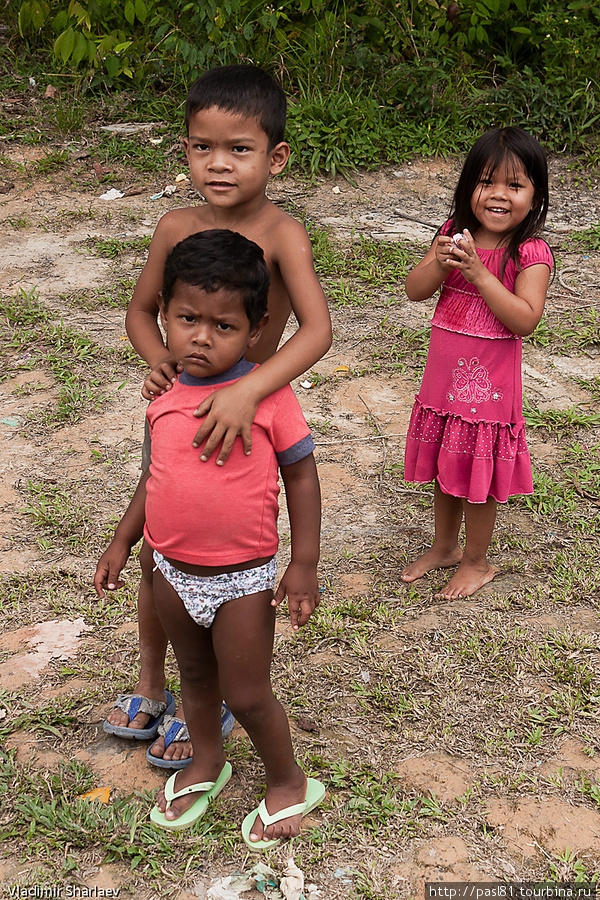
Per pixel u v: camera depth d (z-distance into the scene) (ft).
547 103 28.17
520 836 8.27
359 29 30.30
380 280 20.89
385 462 14.58
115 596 11.41
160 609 7.78
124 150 26.84
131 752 9.16
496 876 7.88
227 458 7.13
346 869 7.92
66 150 26.66
